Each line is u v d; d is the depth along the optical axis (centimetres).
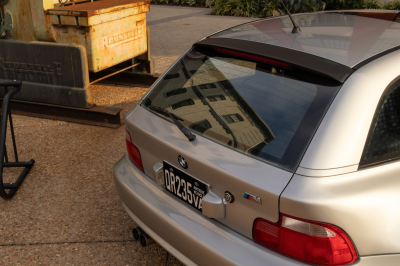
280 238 165
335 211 156
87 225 312
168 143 209
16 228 308
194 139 201
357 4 1428
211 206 186
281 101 190
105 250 285
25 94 512
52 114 510
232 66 220
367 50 197
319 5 1335
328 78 181
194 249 193
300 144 171
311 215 156
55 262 274
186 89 235
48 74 493
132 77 635
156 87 254
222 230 189
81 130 475
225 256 178
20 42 493
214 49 233
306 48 200
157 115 232
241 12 1371
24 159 409
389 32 221
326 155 164
